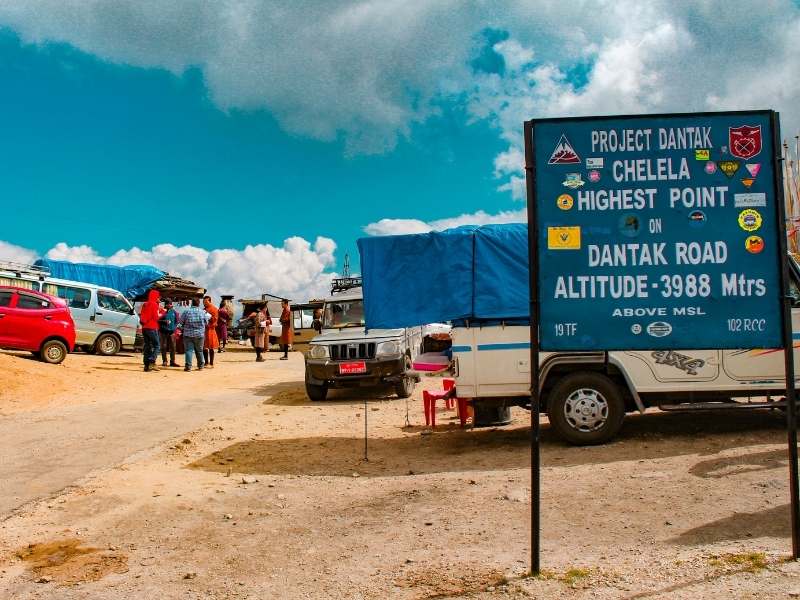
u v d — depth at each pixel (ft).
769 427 27.73
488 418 33.50
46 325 59.47
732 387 26.71
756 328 13.96
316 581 14.26
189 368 67.31
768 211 14.15
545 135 14.38
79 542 17.43
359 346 45.96
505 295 28.45
